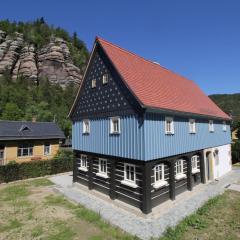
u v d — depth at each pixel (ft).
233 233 32.71
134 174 42.65
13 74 418.92
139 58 58.39
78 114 60.90
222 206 43.98
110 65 48.49
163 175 45.50
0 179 66.49
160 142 43.39
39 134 104.99
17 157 94.68
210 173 65.98
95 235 32.73
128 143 42.96
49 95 365.81
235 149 101.65
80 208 43.98
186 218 37.81
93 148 53.93
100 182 52.70
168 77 63.77
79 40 600.39
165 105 45.44
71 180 69.62
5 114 241.14
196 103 63.77
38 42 481.05
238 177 70.18
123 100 44.52
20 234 33.12
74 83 456.86
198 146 58.49
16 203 47.37
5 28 484.33
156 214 40.32
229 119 79.56
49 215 40.42
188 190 53.36
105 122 49.90
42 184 65.00
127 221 37.55
